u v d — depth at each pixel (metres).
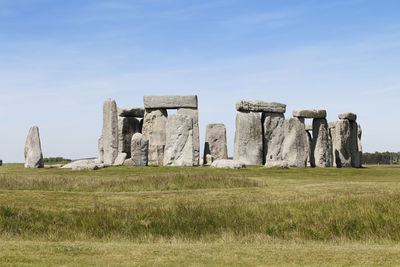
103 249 13.81
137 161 38.31
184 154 40.75
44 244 14.50
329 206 18.89
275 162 40.34
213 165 38.12
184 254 13.25
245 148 45.06
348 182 27.67
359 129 52.78
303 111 45.69
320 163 46.19
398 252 13.70
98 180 26.22
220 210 18.58
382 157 90.75
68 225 17.17
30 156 39.78
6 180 25.16
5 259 12.23
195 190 24.00
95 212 18.12
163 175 28.12
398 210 18.22
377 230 17.03
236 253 13.46
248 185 26.09
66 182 25.42
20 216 17.48
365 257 13.02
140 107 48.84
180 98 45.53
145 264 12.02
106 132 44.56
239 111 45.78
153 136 45.78
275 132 46.91
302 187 25.06
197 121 45.09
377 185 25.36
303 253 13.52
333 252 13.67
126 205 19.80
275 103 47.16
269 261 12.52
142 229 17.03
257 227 17.27
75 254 13.07
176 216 17.95
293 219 17.78
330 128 52.25
